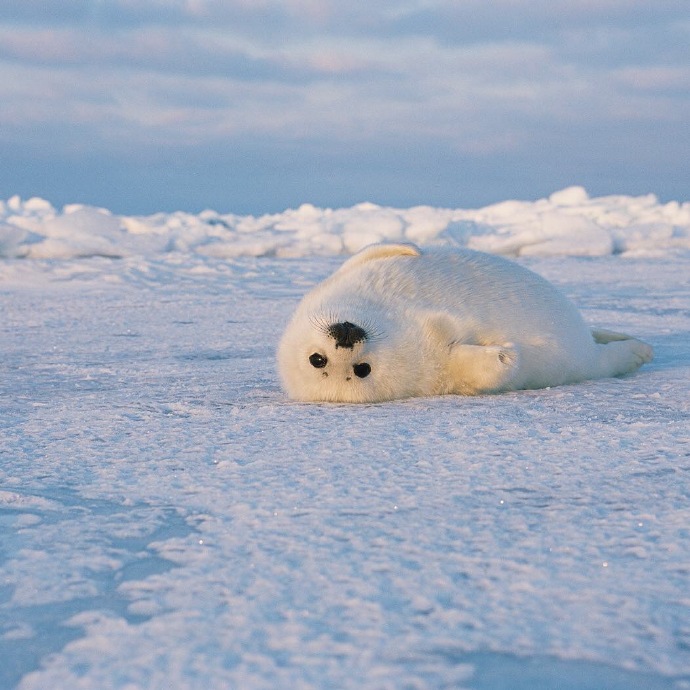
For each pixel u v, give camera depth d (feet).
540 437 14.32
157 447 14.46
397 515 10.47
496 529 9.88
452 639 7.16
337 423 15.90
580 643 7.07
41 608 8.02
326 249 83.61
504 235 88.53
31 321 39.17
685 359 24.52
